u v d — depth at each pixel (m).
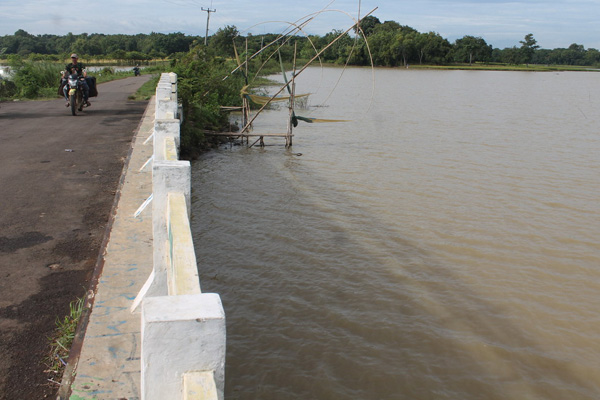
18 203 6.30
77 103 14.59
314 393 5.14
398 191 11.99
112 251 4.43
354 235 9.15
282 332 6.12
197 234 9.01
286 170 13.98
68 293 4.18
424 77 74.44
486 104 35.00
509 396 5.17
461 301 6.92
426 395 5.16
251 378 5.31
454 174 13.74
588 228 9.66
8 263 4.66
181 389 1.75
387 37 113.88
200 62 22.39
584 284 7.44
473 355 5.79
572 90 53.66
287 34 17.88
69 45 105.81
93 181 7.37
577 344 6.02
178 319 1.68
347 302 6.82
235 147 17.39
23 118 13.43
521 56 159.62
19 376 3.15
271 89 40.88
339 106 31.36
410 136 20.19
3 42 104.44
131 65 79.88
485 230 9.47
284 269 7.73
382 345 5.92
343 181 12.84
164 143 4.81
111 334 3.25
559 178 13.47
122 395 2.71
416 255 8.34
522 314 6.62
